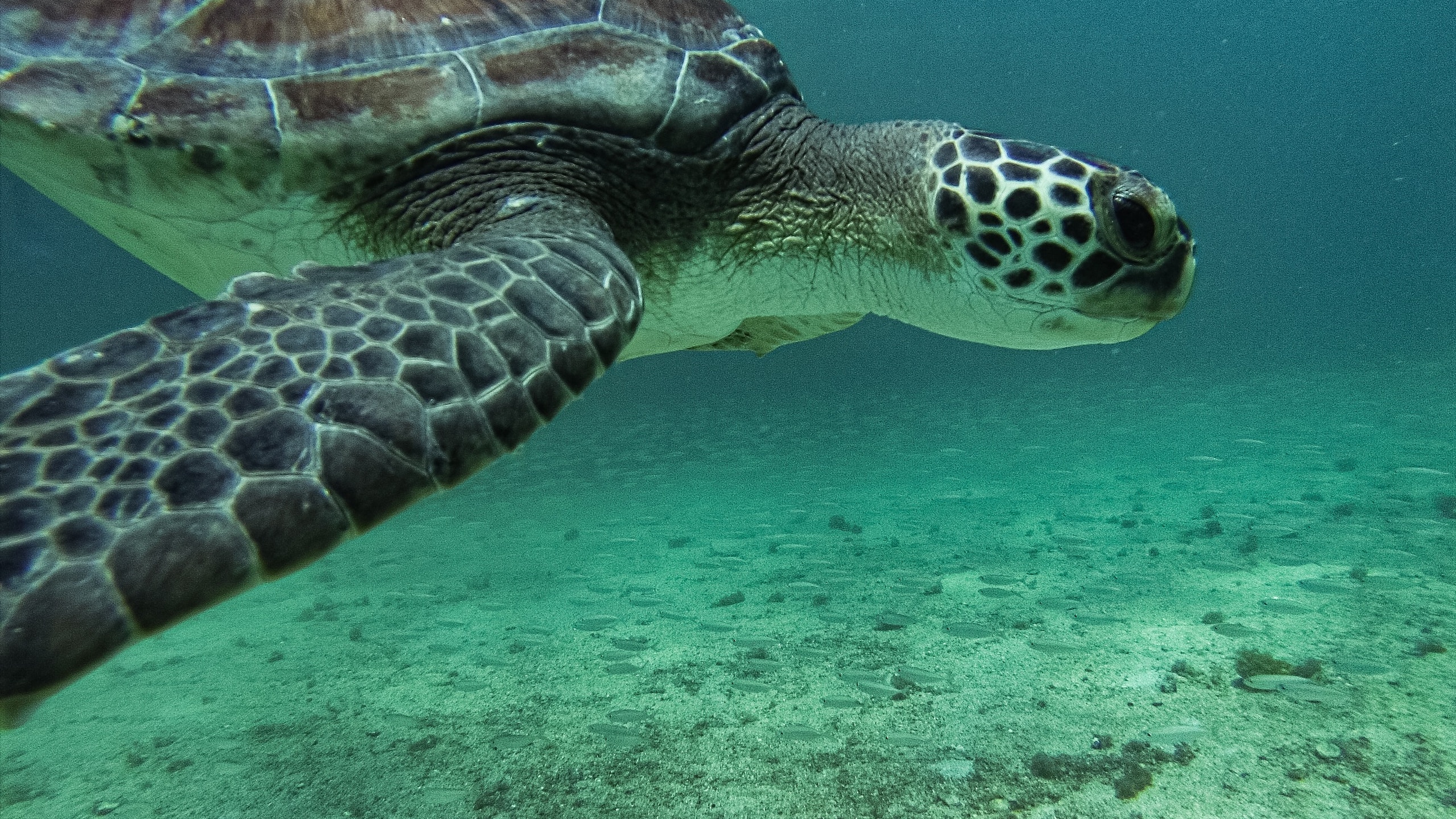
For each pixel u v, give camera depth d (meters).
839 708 0.62
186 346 0.28
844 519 1.41
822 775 0.53
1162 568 0.90
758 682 0.62
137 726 0.69
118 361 0.28
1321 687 0.51
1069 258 0.45
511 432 0.30
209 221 0.41
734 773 0.55
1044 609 0.79
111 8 0.40
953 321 0.50
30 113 0.38
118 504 0.23
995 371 6.36
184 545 0.23
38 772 0.62
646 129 0.44
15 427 0.25
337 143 0.39
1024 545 1.10
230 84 0.39
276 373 0.28
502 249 0.35
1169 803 0.47
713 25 0.48
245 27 0.40
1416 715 0.53
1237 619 0.71
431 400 0.28
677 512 1.74
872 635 0.76
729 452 2.88
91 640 0.21
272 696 0.75
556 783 0.55
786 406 4.75
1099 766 0.52
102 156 0.39
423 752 0.61
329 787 0.57
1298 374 3.83
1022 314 0.48
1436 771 0.47
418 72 0.41
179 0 0.41
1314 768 0.49
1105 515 1.28
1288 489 1.35
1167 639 0.68
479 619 0.97
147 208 0.41
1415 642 0.63
